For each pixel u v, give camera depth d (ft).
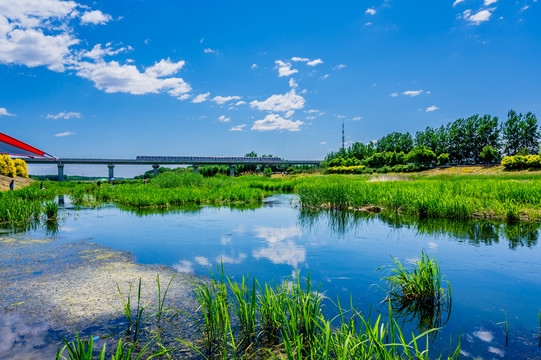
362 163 271.90
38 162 275.39
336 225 34.27
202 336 11.81
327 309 13.98
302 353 10.62
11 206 38.96
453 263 20.40
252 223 35.94
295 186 89.81
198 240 27.48
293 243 26.21
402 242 26.14
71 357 8.22
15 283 17.03
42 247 25.17
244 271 19.19
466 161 226.17
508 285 16.75
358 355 9.08
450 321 13.10
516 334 12.00
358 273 18.69
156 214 43.98
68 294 15.55
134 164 323.16
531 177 107.34
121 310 13.85
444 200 40.32
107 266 20.08
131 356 10.50
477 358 10.44
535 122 190.90
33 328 12.32
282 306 12.31
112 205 56.24
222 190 72.13
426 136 257.75
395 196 45.16
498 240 26.45
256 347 11.22
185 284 16.96
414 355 10.65
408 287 15.26
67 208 51.93
